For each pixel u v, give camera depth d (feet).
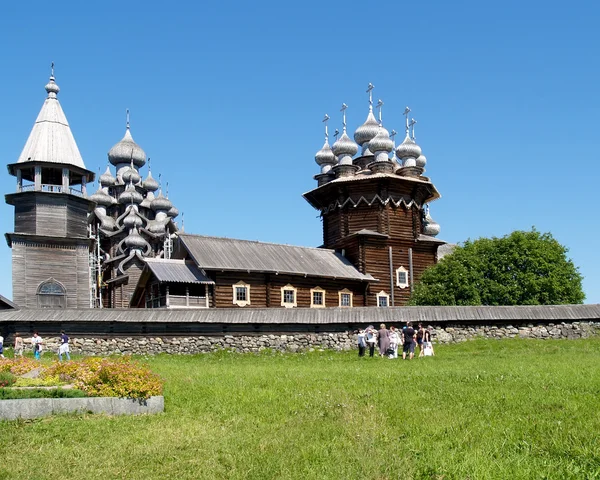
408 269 195.31
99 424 50.16
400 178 192.65
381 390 60.95
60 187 177.58
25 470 40.14
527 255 157.28
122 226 277.44
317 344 117.80
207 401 59.00
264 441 45.34
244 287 162.20
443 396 57.36
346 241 193.36
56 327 116.06
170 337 116.67
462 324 117.60
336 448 43.29
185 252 168.86
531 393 56.75
